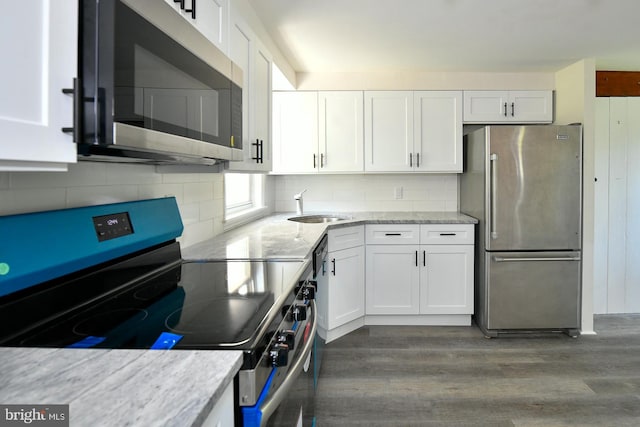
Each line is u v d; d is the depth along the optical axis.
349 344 2.79
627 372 2.35
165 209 1.52
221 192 2.29
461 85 3.37
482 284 2.99
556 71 3.31
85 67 0.77
